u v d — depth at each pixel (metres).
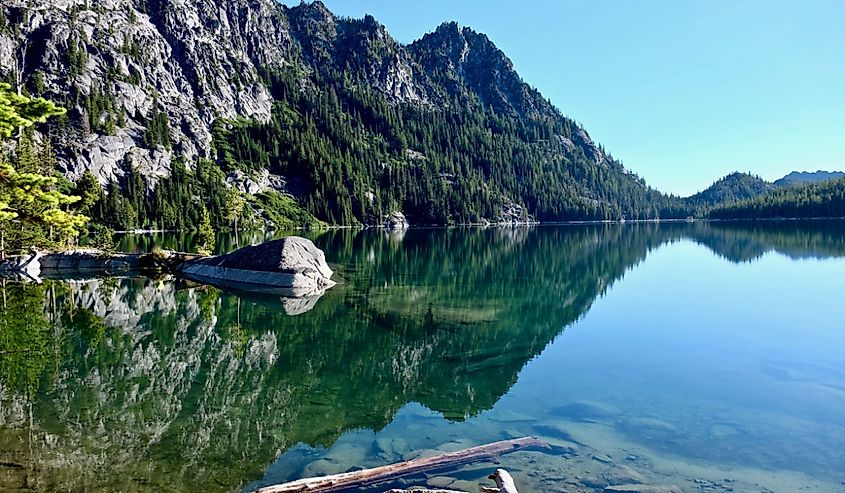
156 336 21.77
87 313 26.44
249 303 29.80
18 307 27.81
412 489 9.10
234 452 11.16
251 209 154.00
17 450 10.95
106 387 15.33
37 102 12.04
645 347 19.72
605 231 128.38
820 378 15.76
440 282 38.34
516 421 12.89
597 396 14.55
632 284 36.50
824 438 11.62
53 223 12.82
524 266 49.25
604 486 9.61
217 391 15.18
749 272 41.41
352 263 52.44
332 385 15.83
